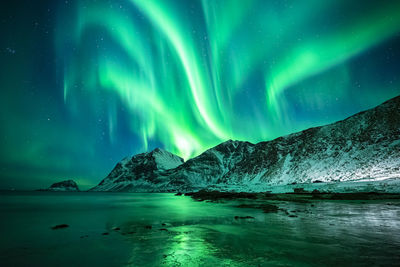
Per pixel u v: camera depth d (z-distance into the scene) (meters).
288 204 37.59
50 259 9.81
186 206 42.59
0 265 9.17
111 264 8.96
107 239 13.62
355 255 9.27
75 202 62.88
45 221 22.75
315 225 16.80
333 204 34.34
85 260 9.57
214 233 14.80
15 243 12.93
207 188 135.12
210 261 8.94
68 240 13.55
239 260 8.96
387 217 20.03
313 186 76.00
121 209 37.91
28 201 67.50
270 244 11.44
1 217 26.48
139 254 10.20
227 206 39.41
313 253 9.66
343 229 15.02
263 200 51.53
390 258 8.82
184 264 8.66
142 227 18.05
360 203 33.81
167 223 20.20
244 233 14.45
